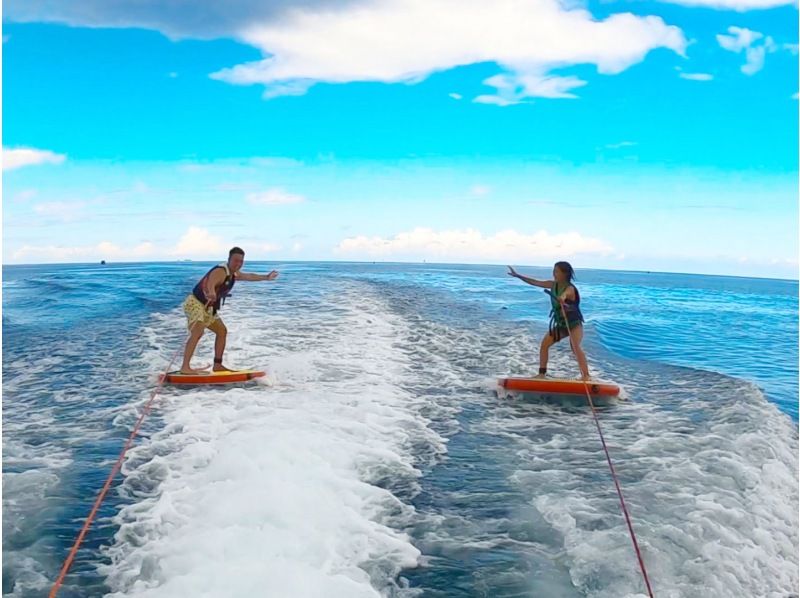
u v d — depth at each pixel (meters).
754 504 5.03
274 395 7.78
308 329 12.38
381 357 10.23
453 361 10.24
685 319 16.70
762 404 7.77
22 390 8.08
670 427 7.06
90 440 6.24
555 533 4.56
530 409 7.80
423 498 5.09
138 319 13.64
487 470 5.75
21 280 25.64
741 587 3.90
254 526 4.23
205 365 9.38
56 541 4.30
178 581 3.62
